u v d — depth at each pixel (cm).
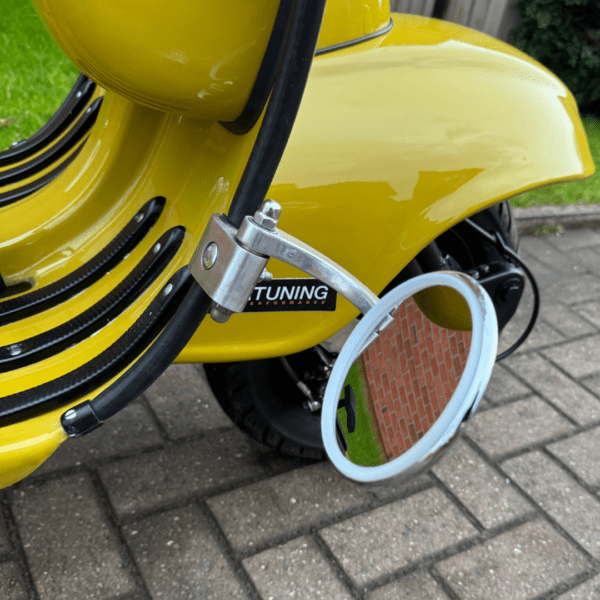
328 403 77
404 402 70
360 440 71
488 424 196
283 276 114
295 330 120
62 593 130
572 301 277
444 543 154
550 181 122
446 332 70
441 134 116
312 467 172
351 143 111
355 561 146
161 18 72
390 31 132
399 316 74
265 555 145
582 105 537
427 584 144
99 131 125
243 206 72
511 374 221
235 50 75
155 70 77
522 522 164
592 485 180
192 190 109
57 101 291
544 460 186
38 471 157
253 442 177
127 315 102
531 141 122
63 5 74
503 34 529
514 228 168
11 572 133
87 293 110
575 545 160
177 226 109
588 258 322
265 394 152
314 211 110
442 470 176
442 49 125
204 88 79
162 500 155
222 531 149
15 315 107
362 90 113
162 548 143
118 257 113
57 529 143
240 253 68
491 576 148
